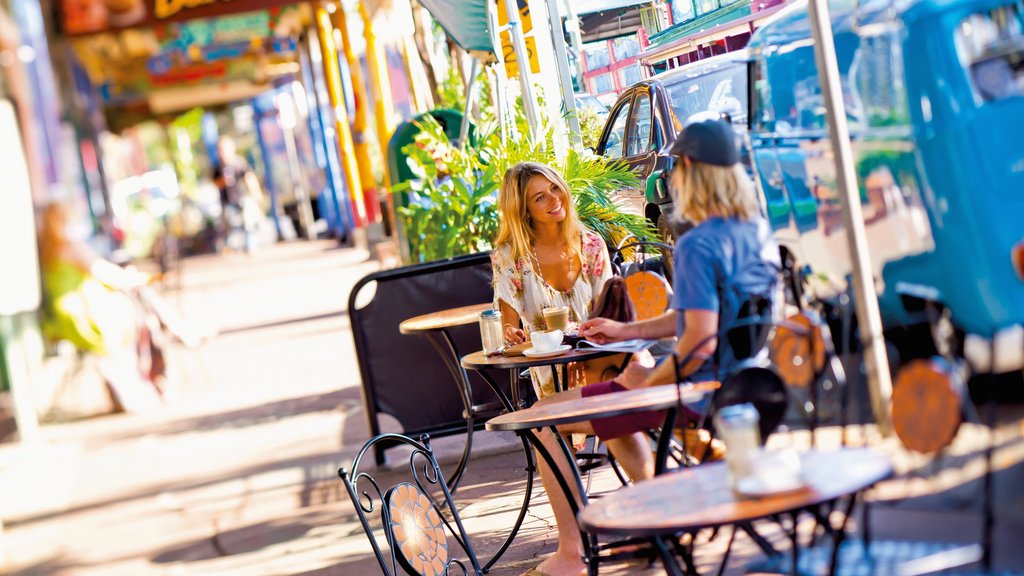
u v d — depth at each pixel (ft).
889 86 18.26
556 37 33.60
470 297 25.39
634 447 15.56
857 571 9.65
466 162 32.12
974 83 17.25
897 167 18.30
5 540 26.43
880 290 19.45
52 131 44.96
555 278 18.48
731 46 29.55
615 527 9.21
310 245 110.52
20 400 38.09
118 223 121.70
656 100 29.32
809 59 20.99
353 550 20.39
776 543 14.78
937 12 17.47
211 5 47.70
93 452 34.99
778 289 13.70
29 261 37.52
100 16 48.26
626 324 15.58
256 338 53.36
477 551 18.80
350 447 28.63
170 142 178.40
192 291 81.61
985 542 10.03
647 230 28.22
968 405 13.41
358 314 25.61
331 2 69.77
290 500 24.89
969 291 17.53
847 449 10.09
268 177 130.72
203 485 28.02
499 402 22.95
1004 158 17.11
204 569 21.15
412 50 49.08
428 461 15.60
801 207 21.67
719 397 11.82
